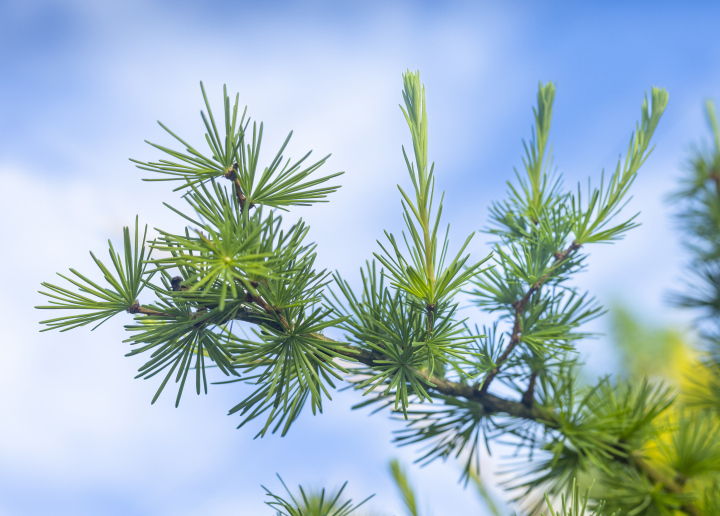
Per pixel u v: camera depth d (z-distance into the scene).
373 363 0.43
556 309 0.47
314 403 0.40
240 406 0.42
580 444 0.48
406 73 0.42
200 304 0.41
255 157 0.42
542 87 0.48
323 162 0.42
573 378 0.50
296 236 0.41
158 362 0.41
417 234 0.42
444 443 0.49
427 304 0.43
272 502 0.42
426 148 0.42
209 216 0.40
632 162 0.46
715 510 0.48
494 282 0.47
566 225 0.47
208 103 0.41
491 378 0.46
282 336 0.42
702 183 0.75
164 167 0.41
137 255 0.41
